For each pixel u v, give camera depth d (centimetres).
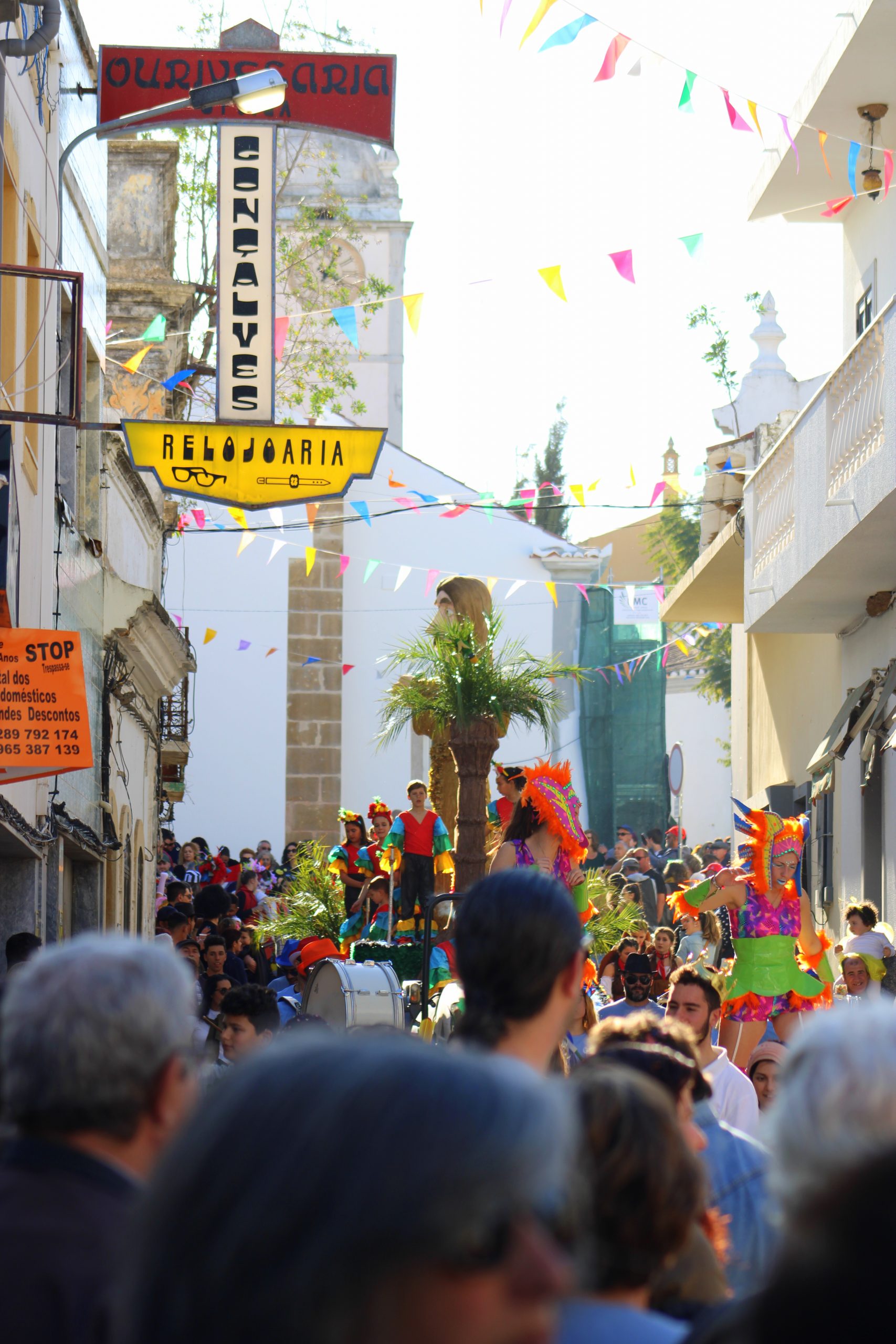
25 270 1061
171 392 2448
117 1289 161
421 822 1511
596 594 3644
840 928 1847
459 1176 146
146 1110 274
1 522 1018
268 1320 144
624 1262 287
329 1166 146
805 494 1673
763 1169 459
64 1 1465
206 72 1252
